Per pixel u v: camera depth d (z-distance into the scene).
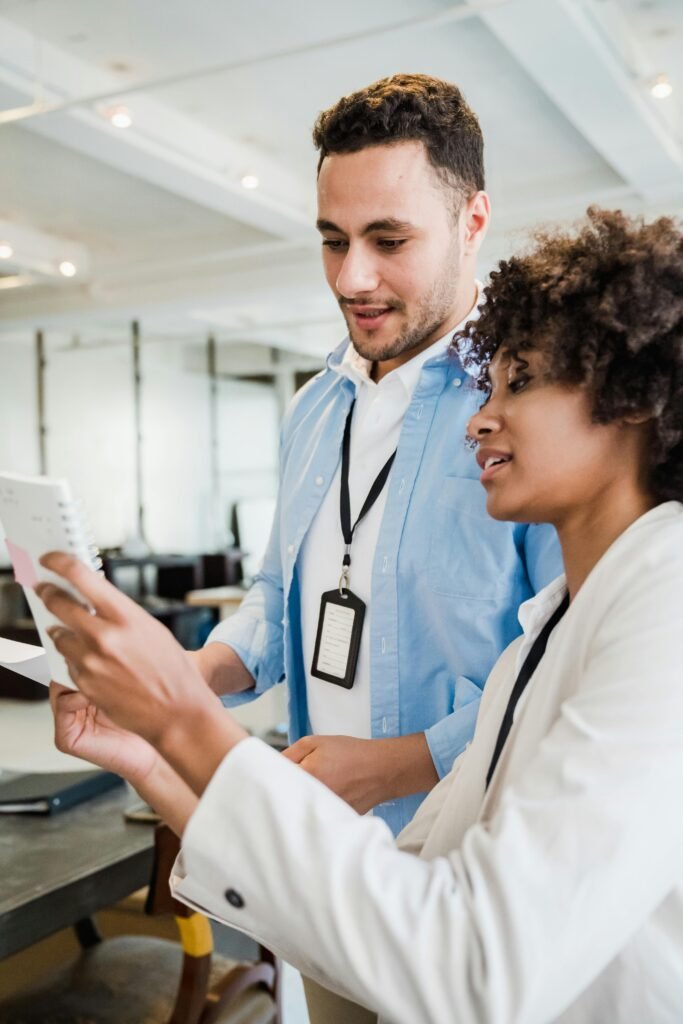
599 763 0.65
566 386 0.79
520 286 0.82
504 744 0.88
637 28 5.11
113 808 2.43
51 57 5.30
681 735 0.65
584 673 0.74
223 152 6.67
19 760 6.10
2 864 2.03
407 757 1.24
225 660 1.56
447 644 1.35
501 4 3.84
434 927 0.65
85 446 11.72
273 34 5.20
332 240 1.37
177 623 9.93
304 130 6.60
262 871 0.69
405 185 1.26
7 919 1.79
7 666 0.96
